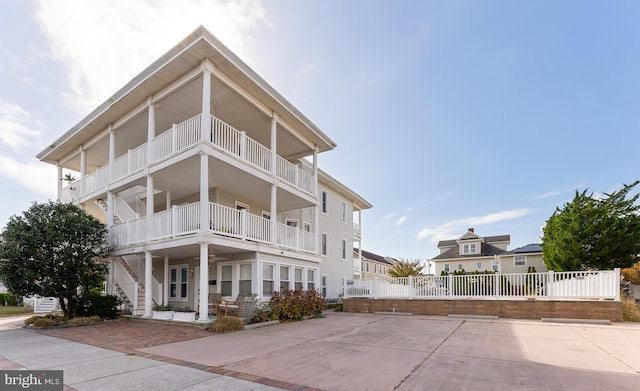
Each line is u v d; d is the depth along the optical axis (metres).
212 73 11.45
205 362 6.16
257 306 12.15
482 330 9.94
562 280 12.55
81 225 12.54
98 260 13.91
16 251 11.42
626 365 5.79
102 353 6.99
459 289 14.33
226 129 12.79
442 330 10.00
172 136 12.37
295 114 15.22
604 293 11.84
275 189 14.47
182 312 11.39
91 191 16.19
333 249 23.66
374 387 4.67
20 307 22.73
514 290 13.30
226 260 14.05
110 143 15.18
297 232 15.91
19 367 5.84
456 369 5.58
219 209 11.79
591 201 19.33
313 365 5.93
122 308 14.12
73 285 12.43
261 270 13.25
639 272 18.38
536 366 5.74
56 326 11.14
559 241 19.64
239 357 6.58
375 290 16.33
